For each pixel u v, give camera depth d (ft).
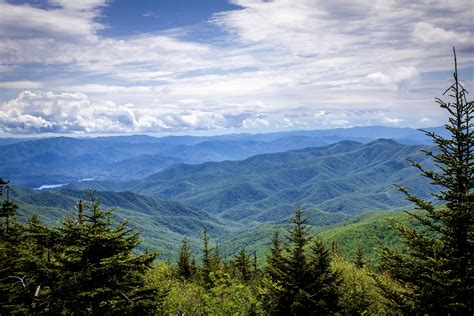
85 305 44.62
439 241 48.01
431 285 46.65
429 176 48.37
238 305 55.47
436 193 48.62
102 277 47.83
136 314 49.08
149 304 49.57
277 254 84.53
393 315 58.49
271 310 75.56
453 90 47.21
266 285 79.66
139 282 51.08
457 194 46.65
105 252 49.55
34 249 50.06
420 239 48.47
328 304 77.00
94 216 49.80
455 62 47.26
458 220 46.06
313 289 76.33
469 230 46.09
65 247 46.78
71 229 47.67
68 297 43.68
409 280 48.80
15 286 45.19
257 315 58.08
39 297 43.16
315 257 79.97
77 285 44.65
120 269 48.52
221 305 55.47
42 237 48.39
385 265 51.57
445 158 46.73
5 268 47.34
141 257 49.93
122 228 50.57
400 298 49.83
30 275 44.32
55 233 47.93
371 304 84.69
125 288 49.06
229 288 57.21
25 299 44.29
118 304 46.73
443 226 50.42
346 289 89.71
